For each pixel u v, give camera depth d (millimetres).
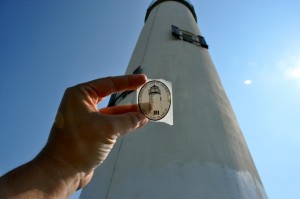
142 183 6531
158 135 7664
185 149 7137
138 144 7672
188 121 7988
